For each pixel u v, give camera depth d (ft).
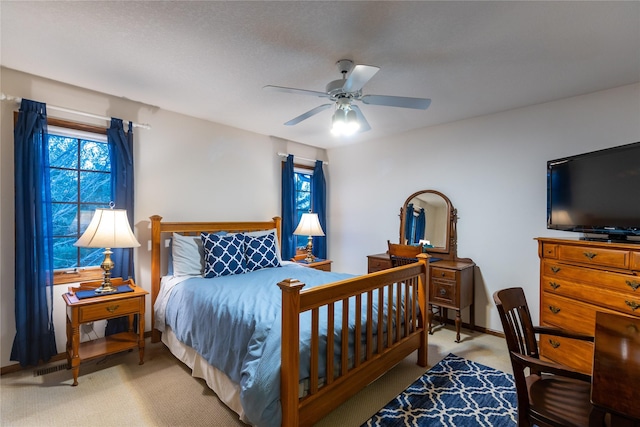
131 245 7.90
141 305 8.14
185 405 6.41
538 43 6.25
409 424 5.95
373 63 7.13
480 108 10.14
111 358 8.48
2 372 7.51
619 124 8.38
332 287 5.45
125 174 9.18
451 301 10.19
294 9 5.27
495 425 5.92
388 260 12.11
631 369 3.36
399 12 5.32
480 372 7.95
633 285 6.30
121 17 5.50
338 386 5.61
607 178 7.28
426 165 12.42
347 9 5.26
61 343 8.36
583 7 5.12
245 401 4.77
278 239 13.29
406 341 7.61
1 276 7.53
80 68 7.48
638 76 7.73
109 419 5.96
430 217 12.22
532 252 9.89
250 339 5.51
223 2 5.10
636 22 5.50
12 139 7.66
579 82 8.11
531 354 5.20
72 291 8.04
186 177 10.88
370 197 14.35
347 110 7.28
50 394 6.75
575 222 7.97
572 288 7.39
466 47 6.43
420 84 8.27
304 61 7.09
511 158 10.29
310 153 15.46
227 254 9.75
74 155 8.91
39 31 5.93
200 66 7.36
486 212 10.84
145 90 8.79
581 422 3.83
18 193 7.46
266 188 13.39
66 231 8.78
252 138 12.92
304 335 5.30
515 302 5.25
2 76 7.49
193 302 7.48
